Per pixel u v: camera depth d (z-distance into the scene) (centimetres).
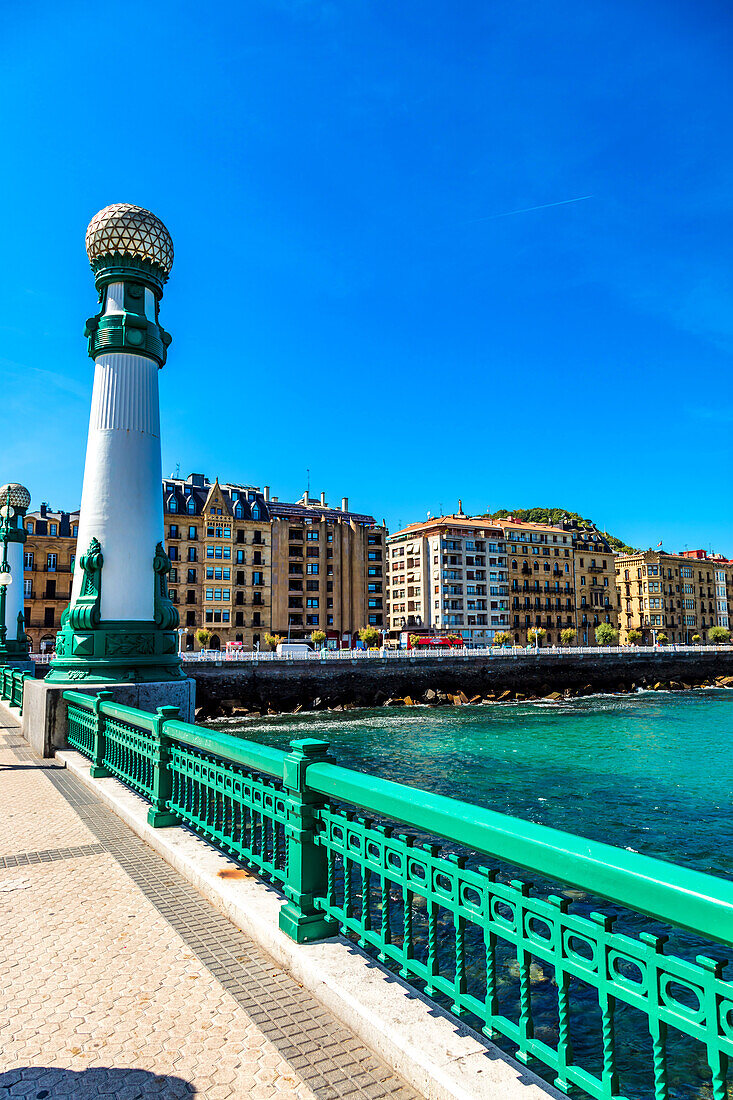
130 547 1341
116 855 617
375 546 8500
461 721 4141
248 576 7425
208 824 597
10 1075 293
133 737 801
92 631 1286
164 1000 357
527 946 257
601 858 225
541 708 5000
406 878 334
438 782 2214
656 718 4275
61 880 551
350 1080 283
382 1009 315
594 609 10781
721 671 7806
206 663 4659
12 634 2695
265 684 4862
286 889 416
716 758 2697
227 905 474
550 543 10575
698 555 12644
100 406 1376
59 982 380
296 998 356
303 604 7894
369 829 359
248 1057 303
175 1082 286
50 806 805
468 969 805
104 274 1393
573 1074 232
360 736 3441
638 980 877
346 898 384
